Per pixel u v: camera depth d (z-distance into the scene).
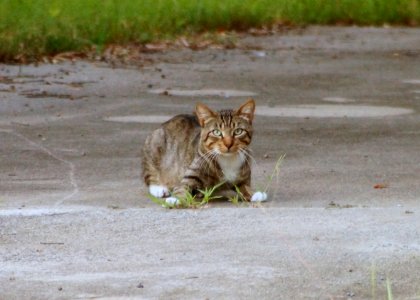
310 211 12.09
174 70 25.59
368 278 9.59
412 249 10.40
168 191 13.87
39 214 12.09
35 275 9.72
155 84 23.44
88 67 25.00
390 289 8.96
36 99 20.86
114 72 24.58
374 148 16.97
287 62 28.05
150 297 9.09
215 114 13.31
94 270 9.87
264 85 23.94
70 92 21.83
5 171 15.12
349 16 40.47
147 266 9.96
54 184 14.34
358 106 21.30
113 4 30.67
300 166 15.49
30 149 16.58
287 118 19.61
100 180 14.64
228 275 9.64
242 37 33.59
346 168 15.37
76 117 19.33
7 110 19.77
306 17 39.19
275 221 11.58
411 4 41.75
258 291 9.22
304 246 10.53
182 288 9.30
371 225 11.32
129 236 11.06
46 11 27.78
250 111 13.43
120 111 20.06
